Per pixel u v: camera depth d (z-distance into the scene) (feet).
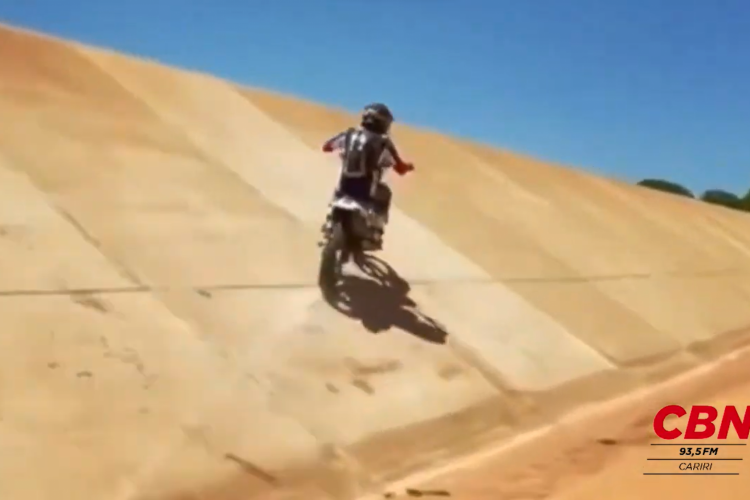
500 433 21.40
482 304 29.76
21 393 15.97
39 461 14.47
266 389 19.22
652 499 17.17
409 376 22.35
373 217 25.77
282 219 29.45
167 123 33.96
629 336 33.01
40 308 18.85
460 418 21.29
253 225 27.96
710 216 74.84
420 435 19.77
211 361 19.48
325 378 20.66
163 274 22.48
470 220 39.60
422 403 21.27
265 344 21.12
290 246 27.58
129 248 23.08
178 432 16.56
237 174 32.14
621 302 37.24
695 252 55.11
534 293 33.24
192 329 20.53
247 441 17.10
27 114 28.58
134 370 18.02
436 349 24.57
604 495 17.33
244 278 24.12
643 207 63.46
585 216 50.90
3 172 24.21
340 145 26.40
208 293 22.54
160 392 17.63
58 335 18.15
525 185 51.62
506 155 58.18
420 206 38.52
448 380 23.00
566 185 57.98
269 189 31.76
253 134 37.32
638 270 44.09
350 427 18.97
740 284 51.62
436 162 47.93
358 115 48.62
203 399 17.94
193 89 40.01
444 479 17.85
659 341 34.09
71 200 24.34
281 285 24.67
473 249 35.47
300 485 16.35
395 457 18.45
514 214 44.16
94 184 25.94
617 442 21.58
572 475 18.69
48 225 22.48
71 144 27.91
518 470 18.78
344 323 23.81
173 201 27.12
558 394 24.98
